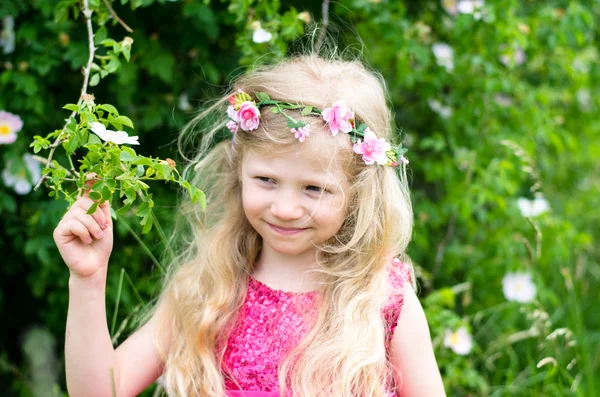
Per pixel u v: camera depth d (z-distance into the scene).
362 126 1.47
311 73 1.52
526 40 2.42
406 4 2.49
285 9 2.19
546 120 2.64
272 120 1.43
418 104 2.63
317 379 1.47
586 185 3.50
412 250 2.49
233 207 1.65
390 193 1.56
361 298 1.52
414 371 1.54
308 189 1.42
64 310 2.26
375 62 2.50
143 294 2.21
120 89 2.06
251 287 1.58
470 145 2.59
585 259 2.91
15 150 2.03
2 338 2.33
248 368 1.51
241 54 2.17
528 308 2.36
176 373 1.54
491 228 2.62
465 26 2.28
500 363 2.41
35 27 2.01
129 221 2.07
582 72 2.92
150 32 2.13
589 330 2.86
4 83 1.99
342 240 1.56
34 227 2.07
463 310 2.61
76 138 1.30
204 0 1.88
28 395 2.19
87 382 1.41
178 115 2.15
